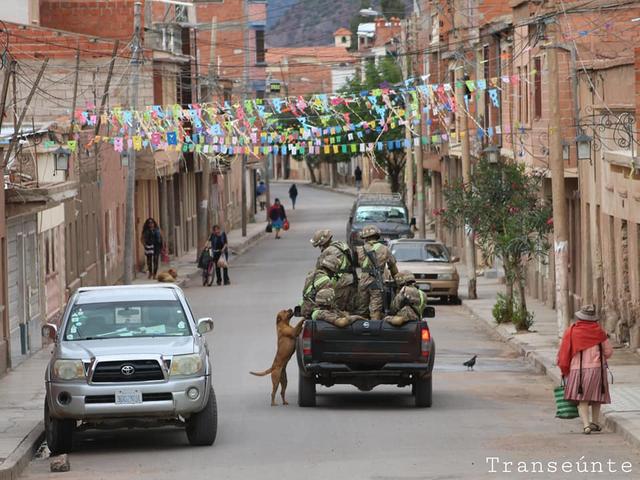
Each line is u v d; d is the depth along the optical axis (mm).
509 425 43812
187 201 154125
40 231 73250
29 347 69000
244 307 91125
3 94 62219
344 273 48031
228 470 35406
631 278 64938
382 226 125375
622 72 67312
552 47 62344
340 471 34719
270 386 55062
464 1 123000
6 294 61844
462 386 55125
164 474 35125
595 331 41781
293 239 170000
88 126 93250
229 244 155250
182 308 42188
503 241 75125
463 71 114062
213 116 81375
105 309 41844
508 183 81188
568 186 83750
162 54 119562
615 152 64500
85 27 119625
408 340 46656
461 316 85812
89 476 35375
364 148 78312
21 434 42188
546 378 57562
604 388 41625
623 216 65750
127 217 88250
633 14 83250
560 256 64250
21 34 102688
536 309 87188
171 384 38562
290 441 40531
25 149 72500
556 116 62469
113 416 38500
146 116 77000
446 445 39344
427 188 187875
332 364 46844
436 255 96688
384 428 43156
